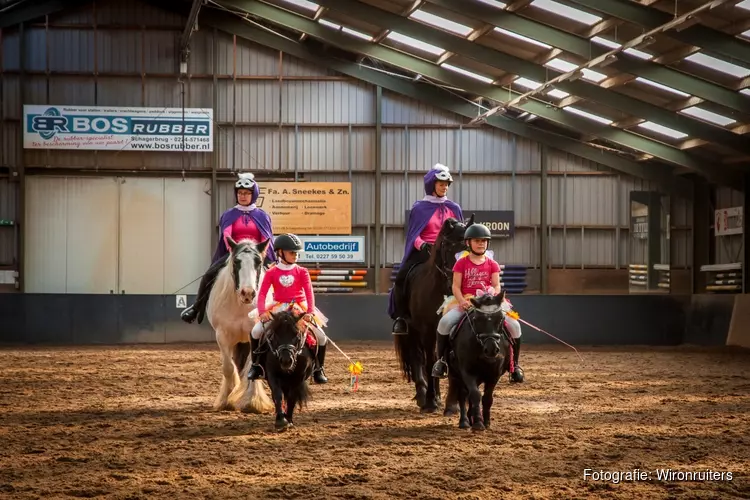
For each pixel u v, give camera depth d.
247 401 10.88
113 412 11.05
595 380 15.45
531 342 26.20
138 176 26.05
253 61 26.48
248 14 25.66
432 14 20.66
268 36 26.28
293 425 9.50
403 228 26.91
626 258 27.39
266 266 11.38
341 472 7.15
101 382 14.95
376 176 26.66
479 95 24.94
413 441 8.59
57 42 25.81
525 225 27.17
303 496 6.35
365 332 26.00
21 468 7.37
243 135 26.47
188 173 26.17
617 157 27.05
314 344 9.31
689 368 18.23
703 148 24.72
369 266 26.75
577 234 27.34
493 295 8.84
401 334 11.05
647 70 19.45
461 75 24.83
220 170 26.33
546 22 19.16
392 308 11.35
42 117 25.61
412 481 6.82
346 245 26.58
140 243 26.03
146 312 25.50
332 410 11.16
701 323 25.80
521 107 24.72
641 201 27.38
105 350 22.77
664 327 26.23
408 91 26.73
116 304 25.39
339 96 26.73
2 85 25.64
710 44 17.09
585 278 27.27
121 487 6.63
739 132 21.91
